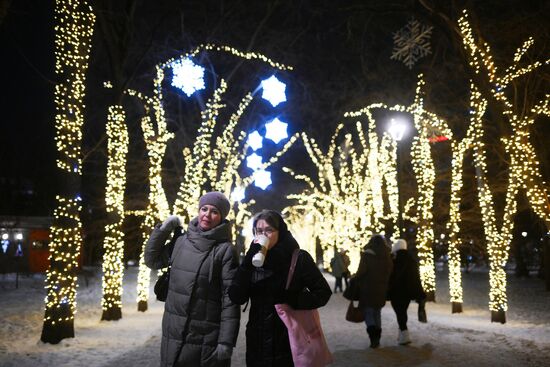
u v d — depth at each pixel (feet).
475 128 47.60
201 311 14.60
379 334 30.68
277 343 14.28
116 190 46.57
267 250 14.69
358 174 81.05
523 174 38.50
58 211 34.42
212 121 55.52
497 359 27.14
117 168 46.68
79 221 35.17
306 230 135.23
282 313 14.38
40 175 136.36
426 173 60.49
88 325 42.45
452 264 54.60
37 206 140.56
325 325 41.88
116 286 45.80
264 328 14.30
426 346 30.99
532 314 52.44
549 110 38.83
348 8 42.42
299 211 142.72
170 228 16.14
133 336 36.68
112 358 28.86
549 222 38.06
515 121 38.34
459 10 39.45
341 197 94.48
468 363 26.12
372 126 69.56
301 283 14.60
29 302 59.06
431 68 50.62
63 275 33.86
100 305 58.85
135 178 78.33
